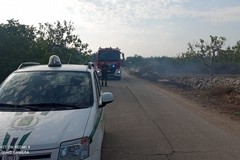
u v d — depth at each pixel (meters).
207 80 29.61
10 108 4.80
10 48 16.09
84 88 5.34
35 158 3.69
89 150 4.02
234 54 40.09
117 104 13.90
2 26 17.19
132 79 34.41
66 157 3.79
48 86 5.32
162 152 6.97
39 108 4.77
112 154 6.77
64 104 4.92
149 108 12.95
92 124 4.38
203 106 14.20
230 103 15.12
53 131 3.98
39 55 18.03
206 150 7.16
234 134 8.70
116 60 30.84
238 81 23.20
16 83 5.43
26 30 19.19
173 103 14.82
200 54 41.19
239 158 6.64
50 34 26.31
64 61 23.42
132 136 8.29
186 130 9.07
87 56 27.56
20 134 3.87
